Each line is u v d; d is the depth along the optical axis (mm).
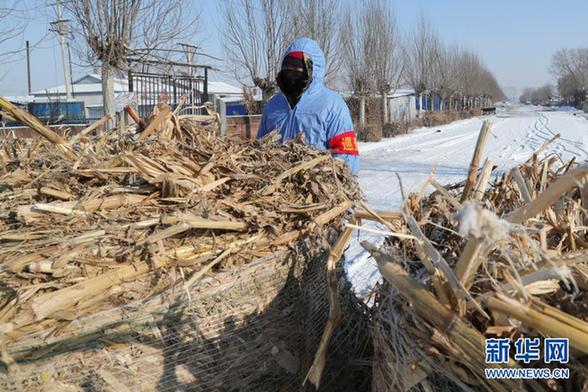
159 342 1662
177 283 1699
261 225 1913
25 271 1557
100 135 2506
